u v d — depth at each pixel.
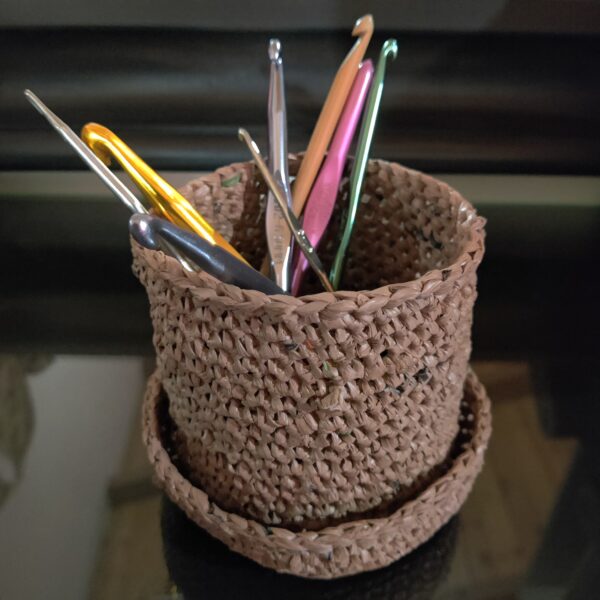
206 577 0.27
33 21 0.38
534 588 0.27
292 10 0.38
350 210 0.29
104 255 0.44
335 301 0.20
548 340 0.38
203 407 0.24
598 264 0.43
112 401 0.35
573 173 0.44
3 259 0.44
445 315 0.23
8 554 0.28
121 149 0.23
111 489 0.31
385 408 0.23
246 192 0.31
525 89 0.41
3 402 0.35
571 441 0.33
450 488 0.26
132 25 0.39
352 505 0.26
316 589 0.27
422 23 0.39
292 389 0.22
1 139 0.43
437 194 0.28
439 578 0.27
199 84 0.40
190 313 0.22
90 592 0.27
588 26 0.39
